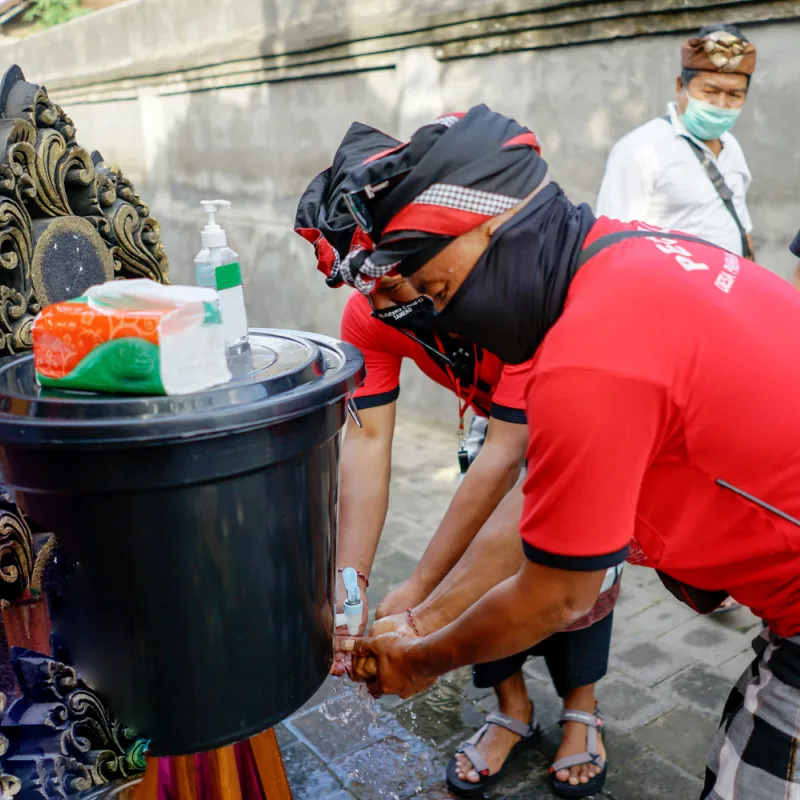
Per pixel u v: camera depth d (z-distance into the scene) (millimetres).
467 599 1459
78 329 1029
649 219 2660
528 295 1066
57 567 1109
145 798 1261
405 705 2318
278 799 1504
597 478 993
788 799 1168
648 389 975
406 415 4496
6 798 1058
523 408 1568
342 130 4566
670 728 2166
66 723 1085
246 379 1087
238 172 5535
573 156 3488
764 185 2994
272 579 1110
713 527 1105
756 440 1024
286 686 1175
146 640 1073
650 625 2602
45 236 1310
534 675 2412
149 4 6117
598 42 3291
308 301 5004
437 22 3758
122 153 7023
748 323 1031
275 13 4852
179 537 1029
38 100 1312
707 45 2438
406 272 1079
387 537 3213
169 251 6445
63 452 984
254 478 1053
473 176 1013
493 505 1613
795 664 1176
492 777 2012
